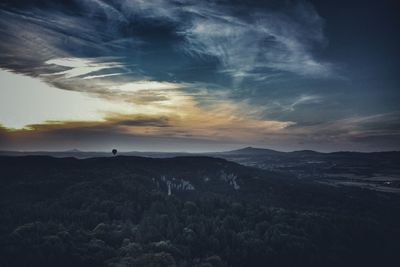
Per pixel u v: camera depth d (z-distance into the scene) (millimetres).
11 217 114000
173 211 133250
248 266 111312
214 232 121500
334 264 117750
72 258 89812
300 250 116938
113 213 126375
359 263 122250
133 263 89125
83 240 100500
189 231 118062
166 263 90875
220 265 104750
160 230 116688
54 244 91688
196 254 110500
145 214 127875
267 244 118875
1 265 84688
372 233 137000
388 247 132000
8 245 90500
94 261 90688
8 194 137125
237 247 116000
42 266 86500
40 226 102375
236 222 133000
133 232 111375
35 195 139375
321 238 129000
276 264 112750
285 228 129000
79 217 119062
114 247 101875
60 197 138375
